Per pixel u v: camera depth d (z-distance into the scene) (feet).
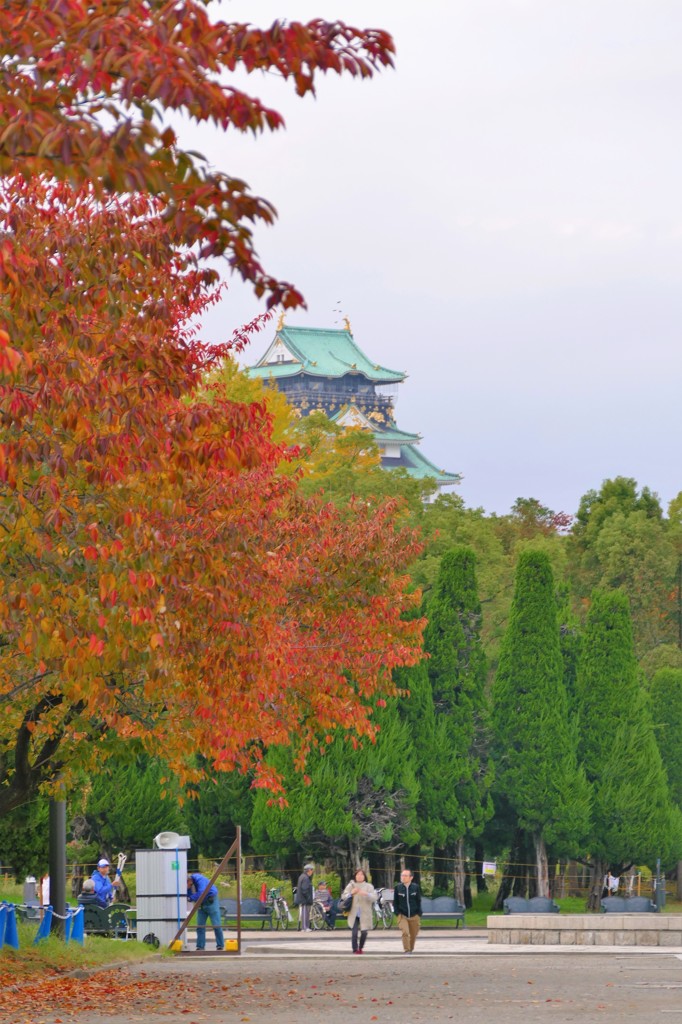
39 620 59.41
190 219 37.14
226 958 126.82
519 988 88.74
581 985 90.89
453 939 162.30
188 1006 77.56
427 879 245.04
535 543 355.56
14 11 38.40
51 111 37.22
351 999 81.66
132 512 60.75
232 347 88.53
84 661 62.75
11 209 56.34
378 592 102.27
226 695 82.99
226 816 213.46
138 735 93.50
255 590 82.84
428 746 211.20
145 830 202.39
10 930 101.30
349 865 205.05
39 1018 70.59
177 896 131.85
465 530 307.99
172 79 35.06
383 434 650.02
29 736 93.50
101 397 58.23
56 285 57.52
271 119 36.14
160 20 37.29
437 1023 67.21
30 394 58.03
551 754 213.87
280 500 93.04
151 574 60.75
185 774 100.68
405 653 104.42
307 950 136.98
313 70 37.24
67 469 59.52
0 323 54.34
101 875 135.54
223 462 65.92
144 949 124.47
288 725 100.99
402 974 103.14
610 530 373.40
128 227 60.49
